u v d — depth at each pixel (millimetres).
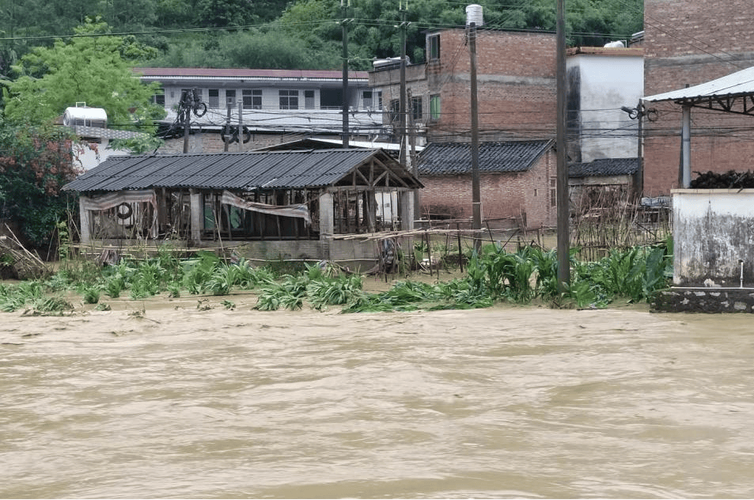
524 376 12055
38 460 8688
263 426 9727
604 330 16031
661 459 8188
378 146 47938
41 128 37844
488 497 7238
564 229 20547
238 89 75062
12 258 29516
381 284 27406
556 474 7809
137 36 85000
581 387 11219
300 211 29391
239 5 90188
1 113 38375
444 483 7613
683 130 18422
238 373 12844
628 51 59688
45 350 15445
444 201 49156
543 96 58781
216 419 10109
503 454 8453
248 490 7551
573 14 70062
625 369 12258
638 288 19891
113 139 43406
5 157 36281
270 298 21609
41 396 11609
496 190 47750
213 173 31719
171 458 8617
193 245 31375
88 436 9531
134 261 30641
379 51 78000
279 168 30781
